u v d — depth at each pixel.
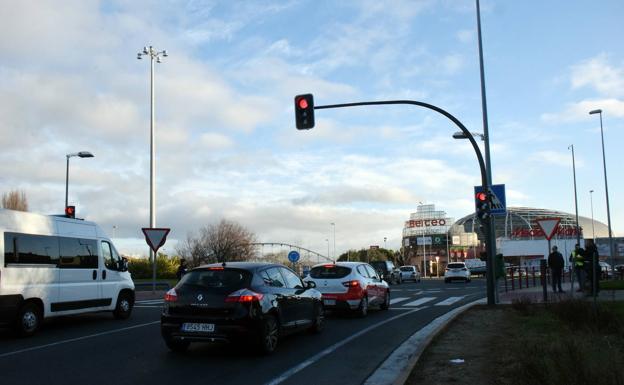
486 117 20.33
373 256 111.94
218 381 7.95
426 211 131.38
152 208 38.69
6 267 12.06
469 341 10.73
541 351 7.64
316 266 16.61
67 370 8.71
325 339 11.82
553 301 14.10
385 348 10.66
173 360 9.52
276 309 10.34
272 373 8.47
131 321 15.40
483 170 17.88
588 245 18.61
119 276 15.92
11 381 7.97
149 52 40.34
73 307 13.93
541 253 71.00
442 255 116.06
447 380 7.55
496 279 18.64
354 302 15.77
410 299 23.20
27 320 12.35
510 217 104.81
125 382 7.90
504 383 7.23
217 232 61.38
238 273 10.16
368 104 17.55
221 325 9.62
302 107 17.50
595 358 6.54
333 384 7.76
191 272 10.37
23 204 47.03
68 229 14.20
